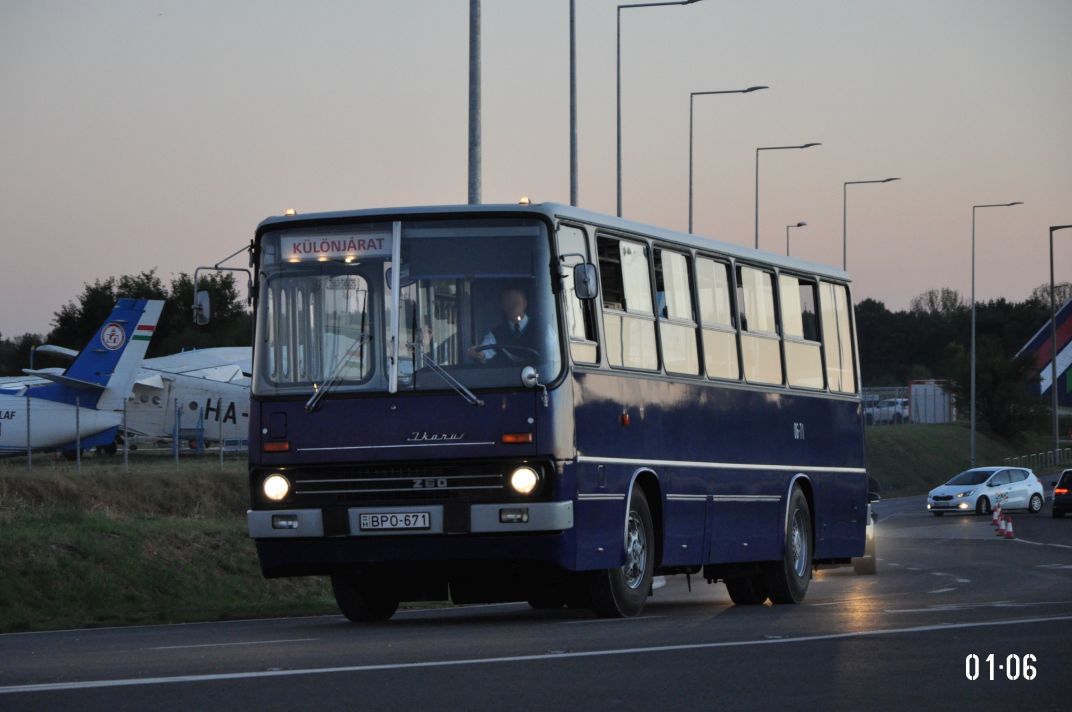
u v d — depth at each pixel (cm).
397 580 3806
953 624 3244
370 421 3519
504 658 2623
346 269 3588
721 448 4322
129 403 15200
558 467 3488
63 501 9506
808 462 4891
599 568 3656
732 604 4778
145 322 13438
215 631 3697
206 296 3662
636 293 3947
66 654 2894
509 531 3462
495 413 3481
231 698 2144
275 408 3572
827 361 5100
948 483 14762
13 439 13000
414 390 3509
